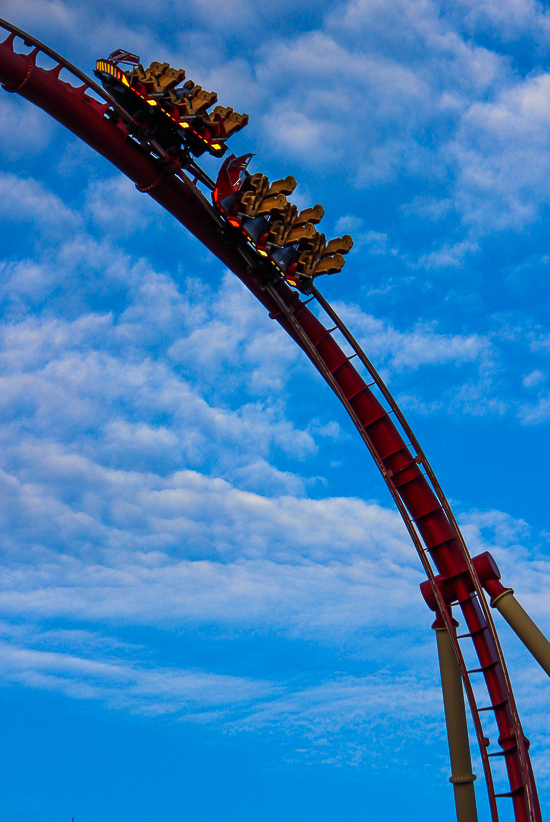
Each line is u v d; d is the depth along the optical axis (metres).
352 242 32.81
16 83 27.73
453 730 31.48
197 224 32.31
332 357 33.78
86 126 29.19
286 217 31.81
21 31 27.52
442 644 32.19
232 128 29.97
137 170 30.53
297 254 32.75
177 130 30.44
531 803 29.20
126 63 29.73
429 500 32.66
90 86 28.95
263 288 32.88
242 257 33.09
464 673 30.22
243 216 31.11
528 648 30.92
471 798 31.02
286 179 31.67
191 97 30.06
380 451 33.16
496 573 32.16
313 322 34.12
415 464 32.91
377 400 33.53
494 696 30.78
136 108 29.83
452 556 32.25
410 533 31.53
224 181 31.45
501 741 30.36
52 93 28.17
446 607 31.31
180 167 30.66
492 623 30.31
